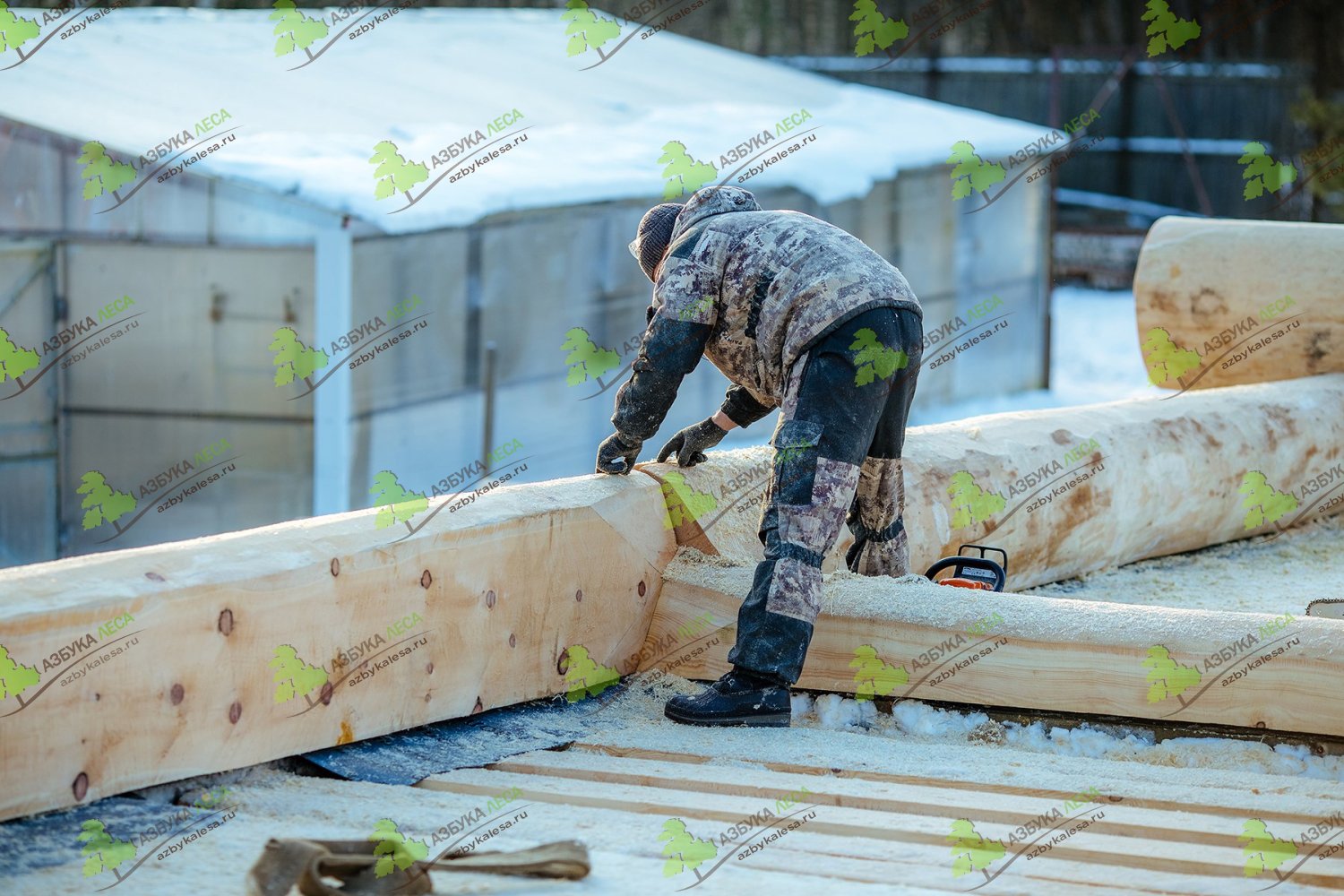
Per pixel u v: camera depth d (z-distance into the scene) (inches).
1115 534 406.9
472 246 763.4
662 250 299.3
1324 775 254.8
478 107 951.6
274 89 896.3
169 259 742.5
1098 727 275.0
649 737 267.9
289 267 727.7
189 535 764.0
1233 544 454.3
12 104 760.3
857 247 282.4
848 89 1248.8
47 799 213.2
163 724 226.2
